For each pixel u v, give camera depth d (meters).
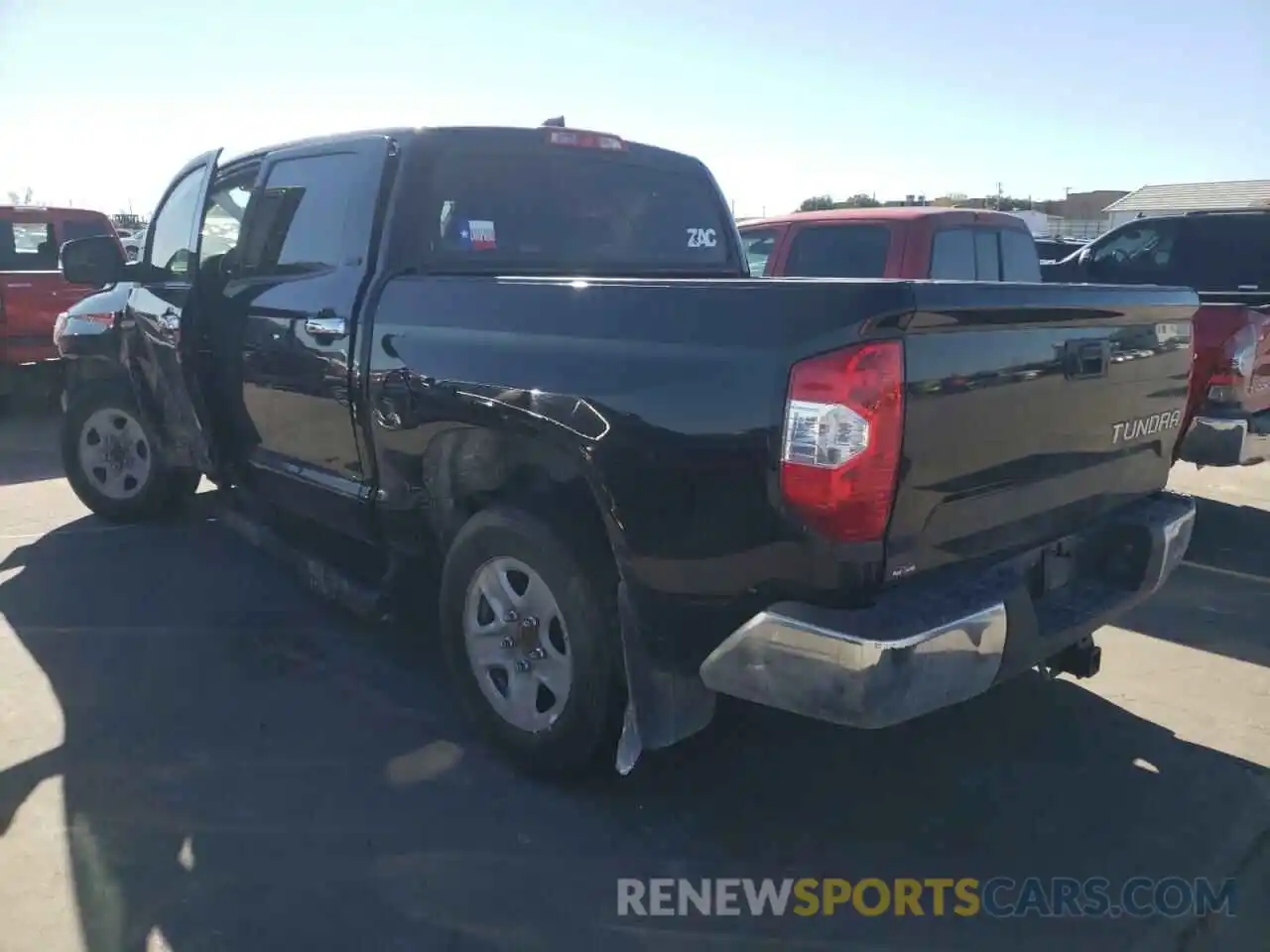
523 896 3.04
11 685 4.32
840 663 2.67
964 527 2.99
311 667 4.52
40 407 11.55
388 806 3.47
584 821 3.42
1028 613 3.01
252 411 4.83
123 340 5.90
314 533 4.93
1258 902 3.08
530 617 3.57
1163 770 3.81
